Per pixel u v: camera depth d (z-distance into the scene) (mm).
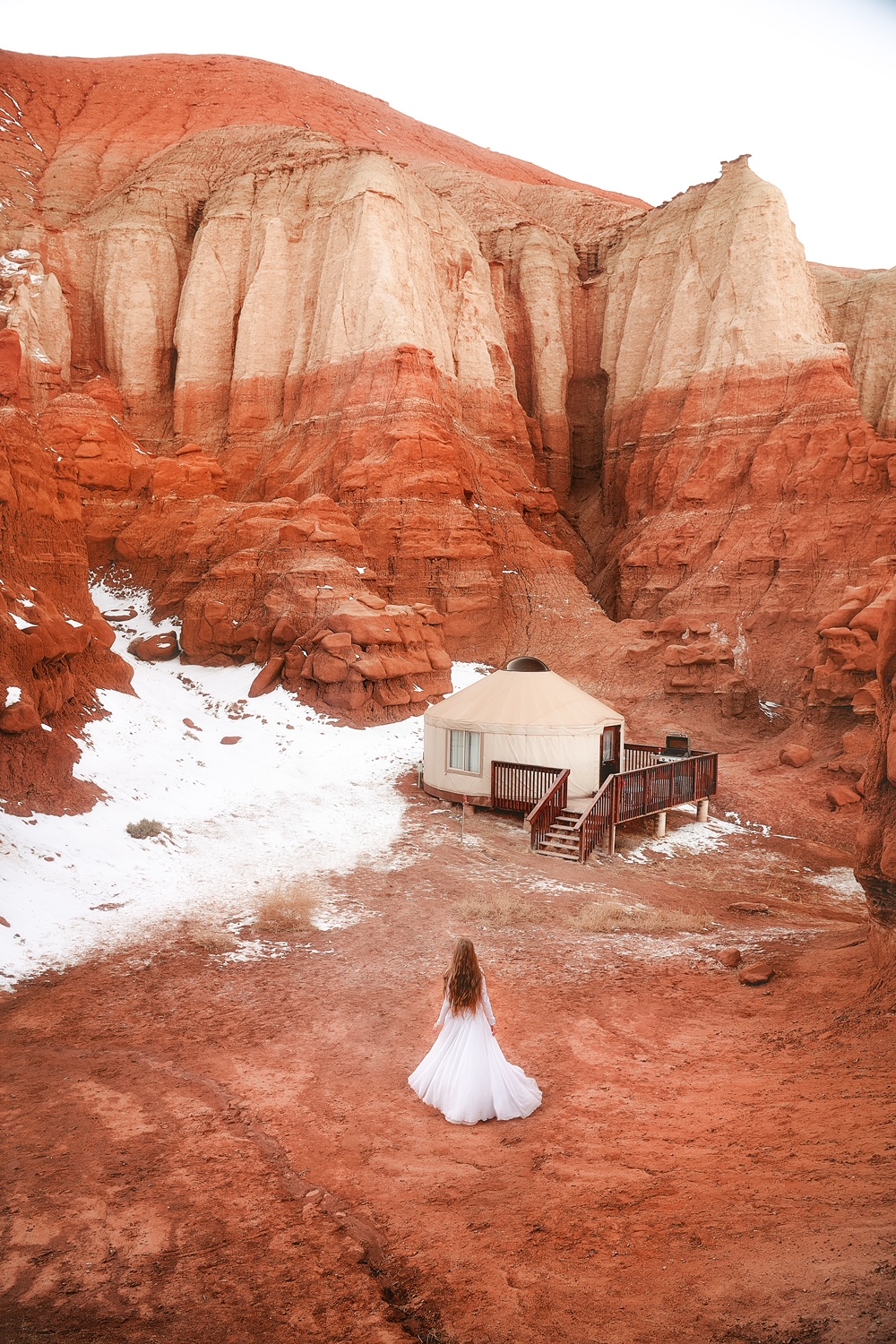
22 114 71500
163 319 52375
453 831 21547
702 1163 6113
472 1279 4965
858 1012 9414
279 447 46625
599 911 15367
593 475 57875
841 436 39500
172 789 22047
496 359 53062
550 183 96438
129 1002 11039
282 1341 4633
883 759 10562
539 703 23531
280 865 18141
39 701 20312
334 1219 6031
